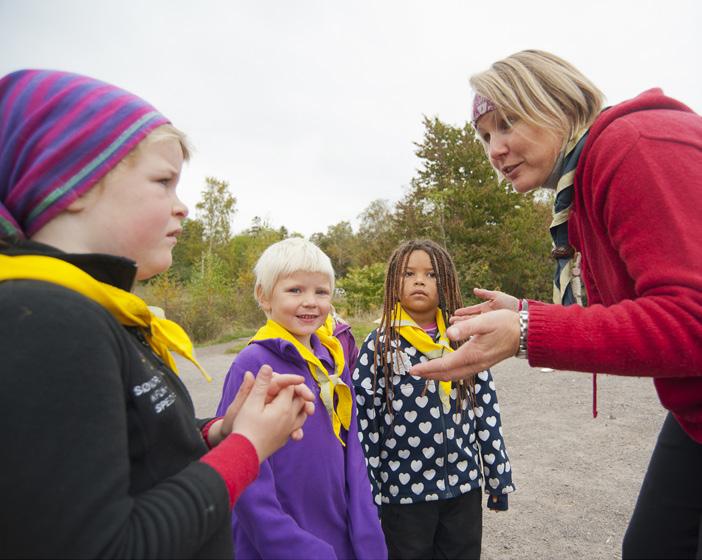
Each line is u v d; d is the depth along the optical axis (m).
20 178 0.95
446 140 20.52
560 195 1.57
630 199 1.21
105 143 0.96
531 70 1.60
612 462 4.10
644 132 1.24
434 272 2.61
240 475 0.93
